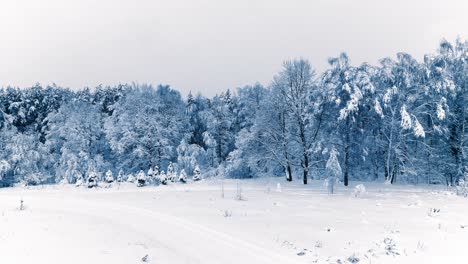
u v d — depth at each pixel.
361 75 34.09
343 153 36.16
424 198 25.55
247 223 15.30
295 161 40.75
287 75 37.59
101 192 30.38
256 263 10.28
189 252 11.42
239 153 44.34
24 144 46.16
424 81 36.72
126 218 17.14
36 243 12.15
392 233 13.57
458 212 18.70
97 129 50.56
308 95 37.19
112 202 22.64
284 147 39.56
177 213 17.81
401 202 23.22
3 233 13.63
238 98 60.44
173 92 59.97
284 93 37.59
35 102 63.84
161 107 52.81
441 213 18.33
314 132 37.72
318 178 41.41
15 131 48.62
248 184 37.50
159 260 10.65
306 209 19.58
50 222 16.02
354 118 33.09
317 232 13.66
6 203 23.86
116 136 48.78
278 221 15.80
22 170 44.88
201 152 51.41
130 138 47.28
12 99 65.38
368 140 36.78
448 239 12.68
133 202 22.27
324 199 24.69
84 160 47.09
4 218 17.14
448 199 24.86
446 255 10.85
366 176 41.69
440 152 37.72
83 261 10.30
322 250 11.38
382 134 39.06
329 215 17.66
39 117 61.62
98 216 17.89
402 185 35.69
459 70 37.91
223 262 10.44
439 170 37.94
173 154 51.19
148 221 16.22
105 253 11.16
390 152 38.06
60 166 47.31
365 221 15.83
